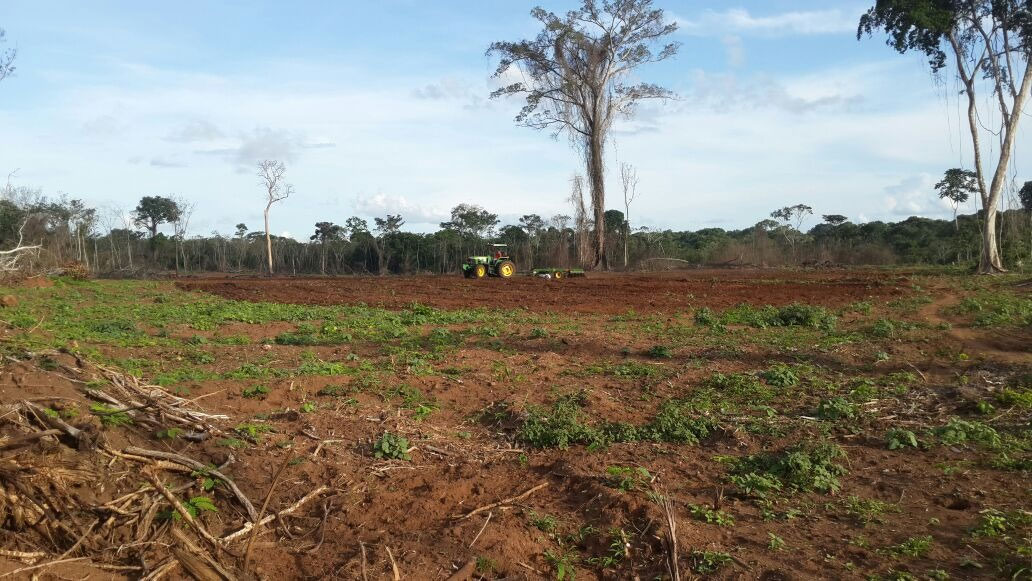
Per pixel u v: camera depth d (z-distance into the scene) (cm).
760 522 527
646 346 1265
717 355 1155
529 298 2381
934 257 5331
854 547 479
